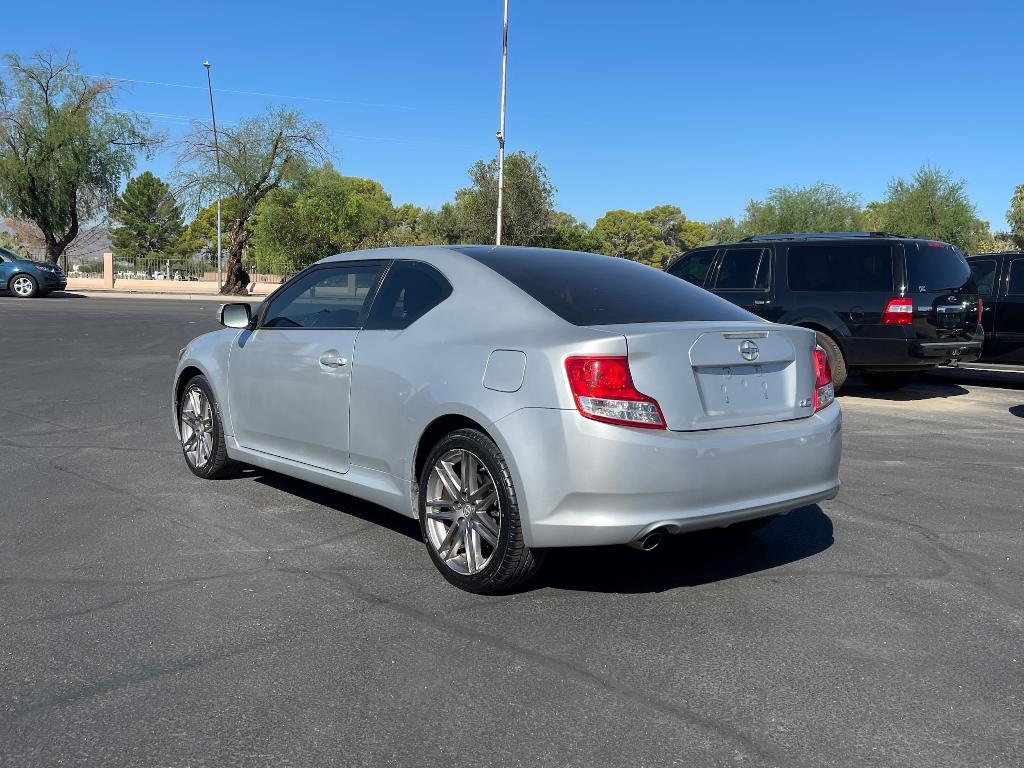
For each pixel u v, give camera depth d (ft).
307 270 16.79
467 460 12.50
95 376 35.96
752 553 14.64
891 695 9.68
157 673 10.01
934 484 19.62
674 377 11.68
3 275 95.35
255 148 135.54
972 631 11.46
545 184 134.41
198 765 8.17
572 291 13.32
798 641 11.10
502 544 11.96
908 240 32.01
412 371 13.35
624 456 11.16
